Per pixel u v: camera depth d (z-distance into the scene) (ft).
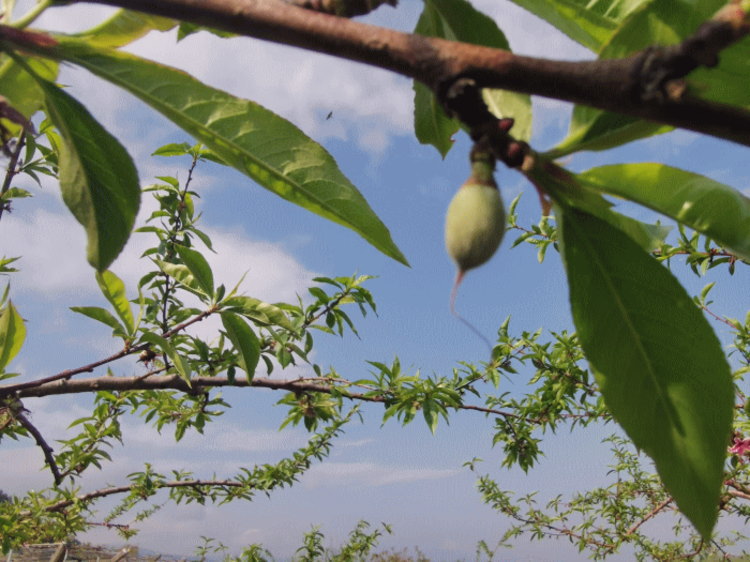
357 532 4.70
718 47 0.33
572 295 0.51
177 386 2.14
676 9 0.45
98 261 0.61
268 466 3.70
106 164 0.59
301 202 0.61
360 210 0.60
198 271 1.89
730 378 0.48
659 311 0.50
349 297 2.54
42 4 0.50
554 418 2.88
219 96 0.55
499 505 3.86
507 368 2.90
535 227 2.44
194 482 3.51
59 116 0.56
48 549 3.49
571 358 2.74
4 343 1.18
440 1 0.55
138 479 3.39
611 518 3.50
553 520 3.75
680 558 3.24
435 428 2.54
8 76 0.66
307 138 0.58
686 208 0.49
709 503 0.48
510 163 0.45
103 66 0.52
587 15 0.55
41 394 1.91
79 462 2.79
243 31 0.40
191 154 2.59
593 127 0.47
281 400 2.80
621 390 0.51
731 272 2.08
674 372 0.50
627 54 0.46
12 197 2.06
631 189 0.49
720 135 0.35
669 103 0.34
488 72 0.37
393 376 2.73
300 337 2.46
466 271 0.43
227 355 2.49
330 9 0.45
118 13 0.65
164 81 0.53
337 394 2.62
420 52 0.38
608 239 0.50
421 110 0.74
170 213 2.58
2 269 2.10
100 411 2.94
